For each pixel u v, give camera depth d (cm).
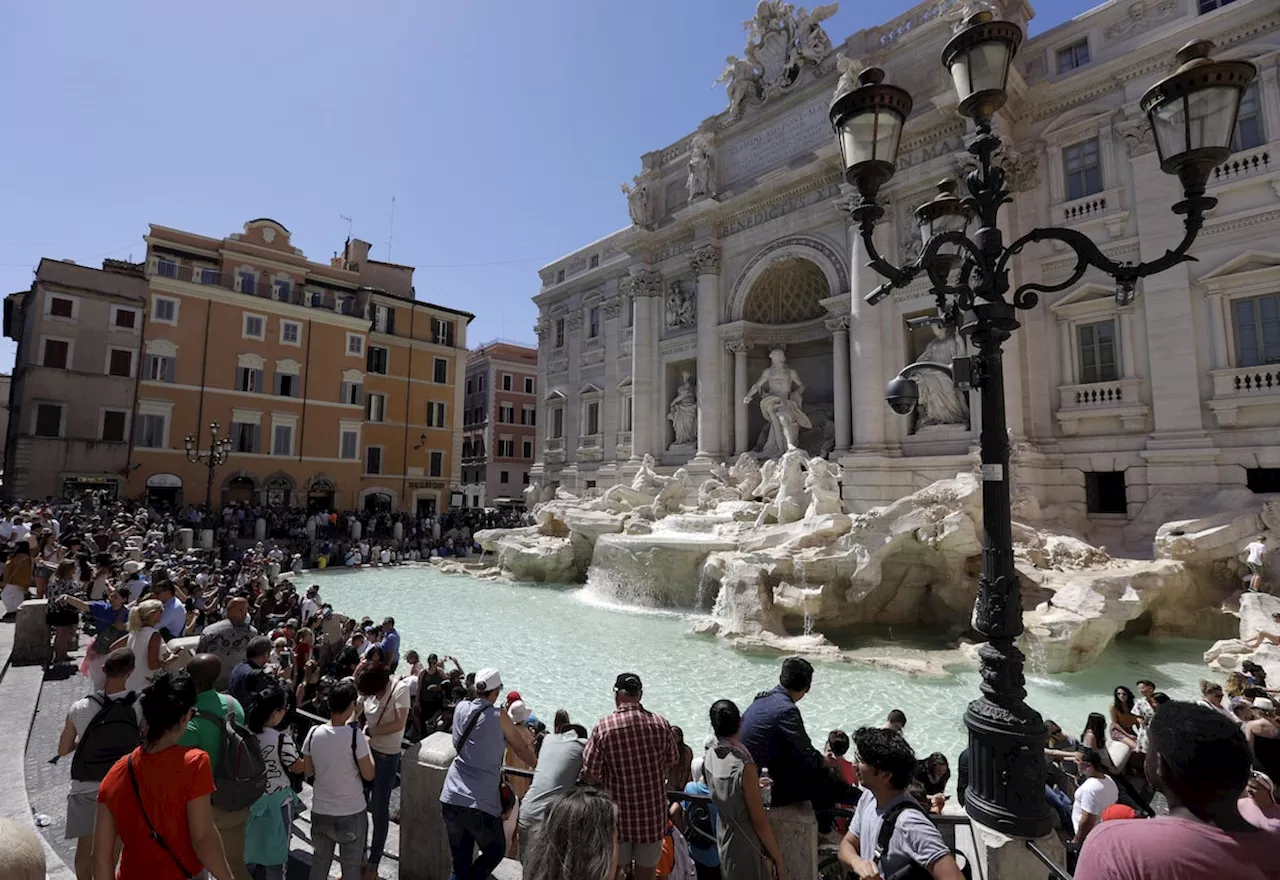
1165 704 270
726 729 451
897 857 344
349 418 4497
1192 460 1952
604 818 271
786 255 3014
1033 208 2333
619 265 4066
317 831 495
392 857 633
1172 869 224
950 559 1731
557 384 4569
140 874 347
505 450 6950
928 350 2481
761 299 3284
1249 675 1055
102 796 358
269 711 506
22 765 713
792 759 461
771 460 2656
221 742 464
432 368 5066
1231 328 1945
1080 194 2250
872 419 2536
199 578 1645
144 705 362
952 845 544
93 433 3569
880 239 2605
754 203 3159
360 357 4581
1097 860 243
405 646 1662
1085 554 1755
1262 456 1858
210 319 3975
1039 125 2359
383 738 593
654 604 2192
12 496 3359
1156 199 2075
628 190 3809
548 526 3028
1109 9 2241
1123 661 1478
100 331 3625
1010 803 447
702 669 1452
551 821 271
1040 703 1221
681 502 2866
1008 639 483
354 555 3241
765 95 3219
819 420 3112
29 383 3428
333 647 1248
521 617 2027
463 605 2233
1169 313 2033
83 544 1650
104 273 3672
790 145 3105
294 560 2886
